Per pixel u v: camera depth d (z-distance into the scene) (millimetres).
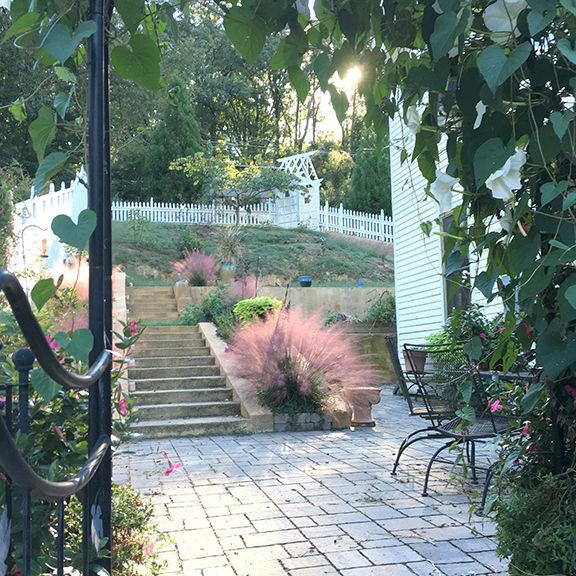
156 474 5016
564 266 1523
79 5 1661
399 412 8641
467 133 1406
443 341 7531
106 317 2006
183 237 19422
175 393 8250
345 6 1549
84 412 2201
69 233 1329
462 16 1230
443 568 2867
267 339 7961
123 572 2465
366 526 3543
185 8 1779
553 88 1380
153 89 1773
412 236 10383
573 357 1365
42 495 1120
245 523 3650
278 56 1647
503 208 1484
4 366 2012
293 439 6766
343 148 37531
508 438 1982
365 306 14469
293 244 21078
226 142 28375
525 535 1784
